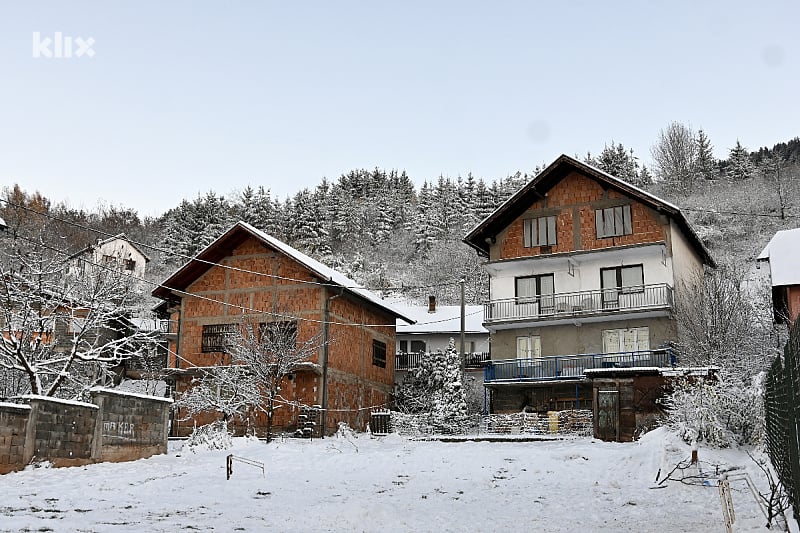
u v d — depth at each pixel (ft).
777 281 89.86
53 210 274.36
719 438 60.64
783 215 232.32
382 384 130.93
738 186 277.44
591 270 117.80
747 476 48.42
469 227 278.87
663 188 294.05
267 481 54.24
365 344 124.88
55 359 80.94
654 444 63.87
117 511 39.55
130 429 68.90
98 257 148.15
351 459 67.36
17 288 79.30
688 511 40.24
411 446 79.71
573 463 62.23
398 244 287.28
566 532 35.68
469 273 247.50
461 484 53.93
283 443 83.25
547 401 114.83
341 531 35.24
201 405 100.63
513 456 67.67
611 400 83.41
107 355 110.83
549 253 119.85
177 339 116.47
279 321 110.01
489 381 116.88
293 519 37.96
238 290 115.55
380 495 48.47
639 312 109.91
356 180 358.64
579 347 115.96
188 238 270.87
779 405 41.73
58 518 36.55
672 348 104.94
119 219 310.04
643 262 114.52
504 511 42.19
